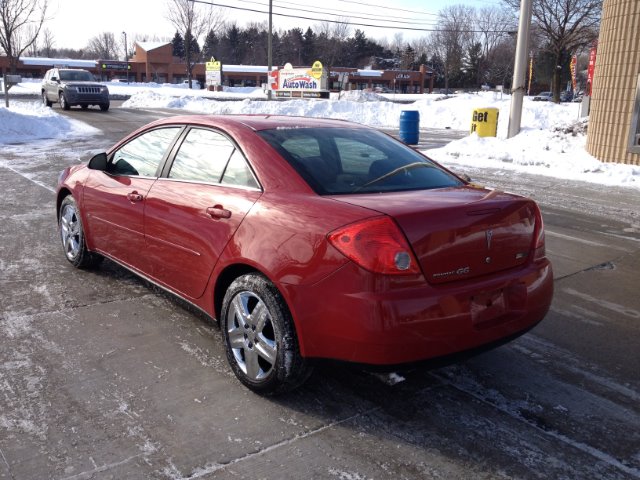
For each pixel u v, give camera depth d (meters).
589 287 5.38
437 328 2.81
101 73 75.94
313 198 3.16
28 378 3.41
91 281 5.10
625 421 3.17
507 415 3.20
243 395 3.31
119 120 22.27
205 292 3.63
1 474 2.58
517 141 15.12
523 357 3.93
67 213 5.39
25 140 16.14
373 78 85.62
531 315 3.25
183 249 3.75
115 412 3.09
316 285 2.88
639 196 9.77
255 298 3.28
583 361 3.89
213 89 51.62
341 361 2.88
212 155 3.82
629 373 3.73
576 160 12.57
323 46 96.75
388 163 3.77
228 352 3.43
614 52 11.92
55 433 2.89
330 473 2.66
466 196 3.28
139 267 4.33
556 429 3.07
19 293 4.77
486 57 88.38
